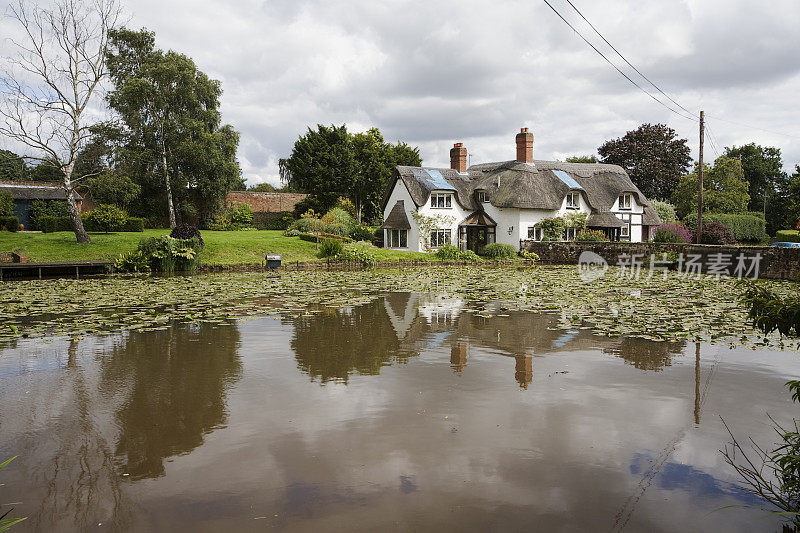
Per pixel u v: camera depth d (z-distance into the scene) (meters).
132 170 33.31
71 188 25.86
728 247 22.00
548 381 6.61
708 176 47.50
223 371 7.11
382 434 4.97
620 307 12.44
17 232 30.88
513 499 3.82
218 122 38.56
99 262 21.61
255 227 44.38
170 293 15.27
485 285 17.59
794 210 40.03
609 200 35.81
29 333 9.51
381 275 21.66
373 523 3.52
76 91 25.75
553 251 30.33
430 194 32.97
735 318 10.84
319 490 3.97
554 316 11.33
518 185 33.31
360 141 46.09
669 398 5.95
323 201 43.47
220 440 4.87
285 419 5.37
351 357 7.84
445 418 5.36
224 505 3.77
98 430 5.13
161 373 7.02
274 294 15.23
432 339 9.07
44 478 4.20
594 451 4.59
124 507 3.76
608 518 3.57
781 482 4.02
